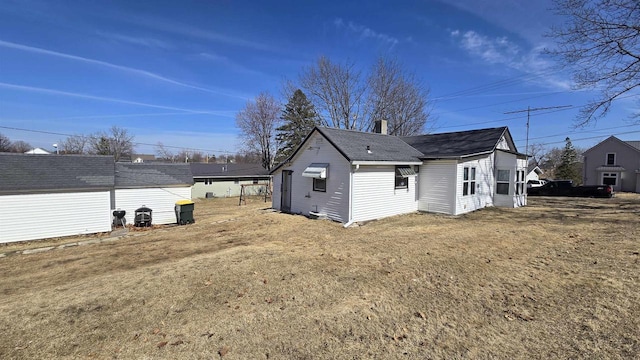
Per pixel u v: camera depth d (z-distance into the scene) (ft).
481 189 51.26
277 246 28.48
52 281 21.48
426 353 11.51
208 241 32.73
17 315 15.17
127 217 52.03
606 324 13.09
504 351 11.51
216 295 17.12
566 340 12.09
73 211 42.16
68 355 11.80
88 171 45.78
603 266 20.31
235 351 11.83
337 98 99.40
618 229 32.12
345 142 43.98
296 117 128.88
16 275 23.38
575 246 25.95
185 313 15.06
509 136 56.44
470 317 14.23
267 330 13.35
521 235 30.86
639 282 17.21
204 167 128.26
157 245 31.96
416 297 16.55
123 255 28.27
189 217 52.37
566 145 146.30
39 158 44.57
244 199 102.22
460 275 19.63
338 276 19.88
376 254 24.85
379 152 45.16
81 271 23.71
